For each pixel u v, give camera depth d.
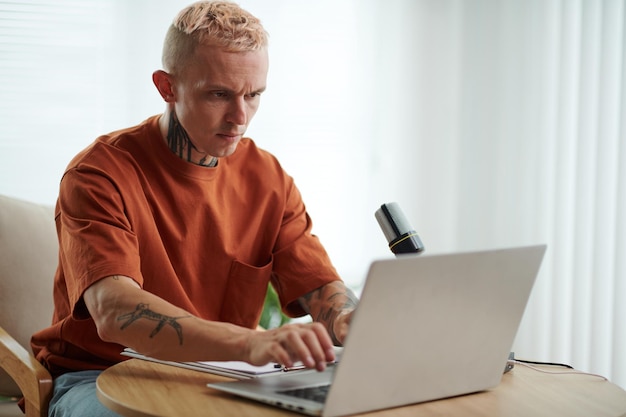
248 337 1.21
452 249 3.04
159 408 1.09
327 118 2.95
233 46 1.51
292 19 2.90
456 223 3.00
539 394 1.26
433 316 1.12
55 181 2.69
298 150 2.93
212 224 1.70
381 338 1.07
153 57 2.75
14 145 2.65
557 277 2.71
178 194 1.66
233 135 1.56
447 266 1.10
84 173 1.56
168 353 1.26
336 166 2.97
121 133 1.67
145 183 1.63
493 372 1.26
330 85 2.95
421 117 3.03
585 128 2.64
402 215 1.46
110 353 1.62
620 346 2.55
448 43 3.02
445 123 3.04
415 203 3.04
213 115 1.54
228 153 1.59
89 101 2.70
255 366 1.26
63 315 1.65
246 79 1.53
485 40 2.92
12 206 1.94
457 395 1.23
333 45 2.95
